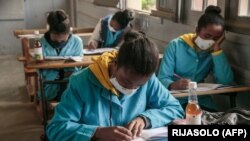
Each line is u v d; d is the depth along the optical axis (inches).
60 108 57.1
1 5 249.9
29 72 146.2
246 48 94.6
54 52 127.9
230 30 100.6
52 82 112.3
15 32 180.5
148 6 163.6
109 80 56.8
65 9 278.8
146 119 59.9
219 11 96.9
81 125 55.2
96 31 153.9
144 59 47.4
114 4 183.2
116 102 58.7
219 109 105.0
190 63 99.0
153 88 64.2
